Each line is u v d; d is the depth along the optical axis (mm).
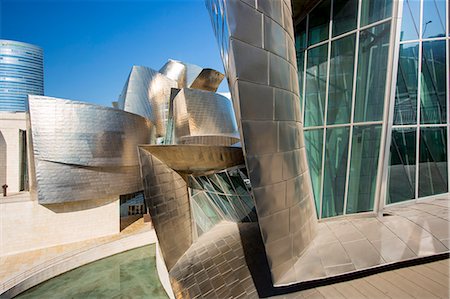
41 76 134500
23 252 18594
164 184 11234
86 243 20078
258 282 8000
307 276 6078
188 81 46625
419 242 6832
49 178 19094
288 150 6242
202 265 10445
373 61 8555
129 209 28500
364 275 6375
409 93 9164
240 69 5203
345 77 9156
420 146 9453
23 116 26109
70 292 13961
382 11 8305
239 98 5184
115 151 21859
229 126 33062
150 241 20938
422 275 6090
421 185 9531
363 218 8664
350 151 8977
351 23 8945
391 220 8023
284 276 6078
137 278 15211
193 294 9016
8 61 125688
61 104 19281
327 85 9586
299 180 6754
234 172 10797
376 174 8688
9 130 25562
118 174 22391
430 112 9547
